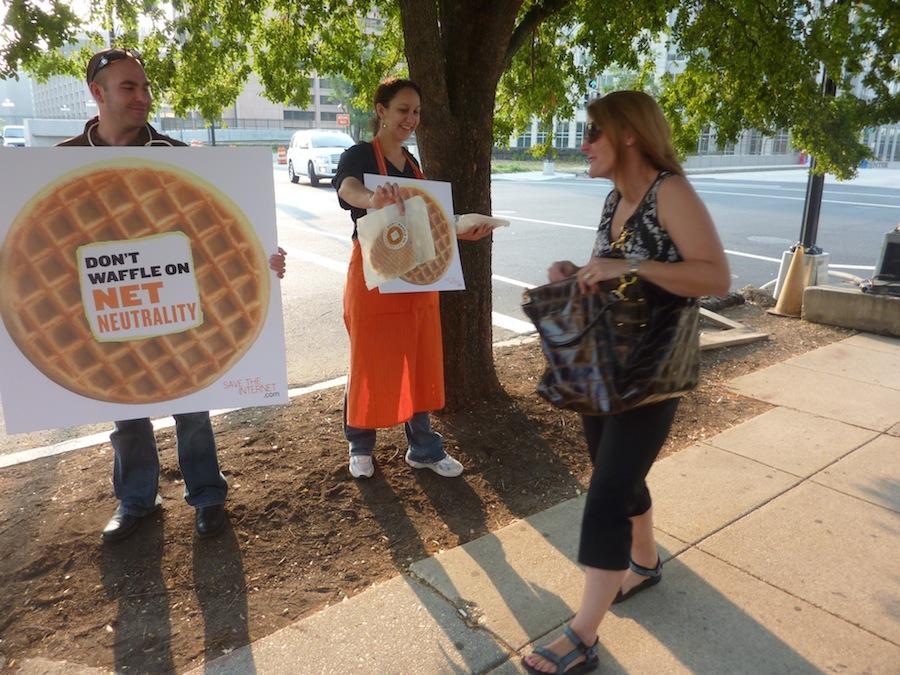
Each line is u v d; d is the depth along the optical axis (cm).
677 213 203
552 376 213
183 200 254
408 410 344
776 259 1101
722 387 510
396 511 338
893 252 663
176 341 262
